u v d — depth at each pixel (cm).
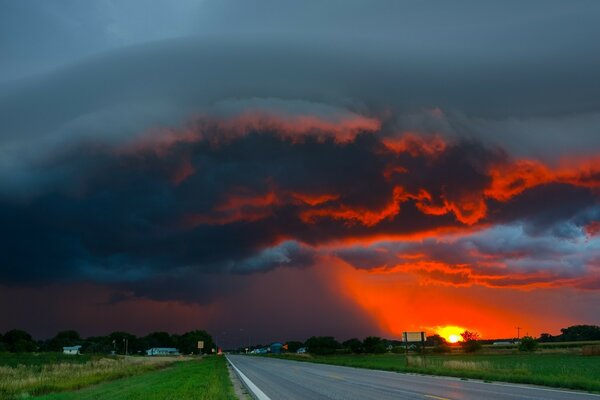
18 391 2975
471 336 11806
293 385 3070
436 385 2819
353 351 16388
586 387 2447
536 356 8894
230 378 4025
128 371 5406
